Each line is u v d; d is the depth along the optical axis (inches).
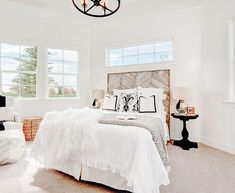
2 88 190.5
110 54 220.7
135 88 179.8
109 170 89.7
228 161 123.7
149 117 123.0
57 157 99.7
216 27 153.9
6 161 116.7
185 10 174.2
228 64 144.3
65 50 219.5
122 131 86.4
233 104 138.9
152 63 190.2
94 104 203.5
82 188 90.1
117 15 195.6
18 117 166.6
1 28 185.9
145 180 75.2
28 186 91.1
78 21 211.2
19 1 164.1
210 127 161.3
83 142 92.7
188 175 102.7
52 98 211.2
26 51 200.7
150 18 191.9
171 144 164.4
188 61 173.8
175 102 177.6
